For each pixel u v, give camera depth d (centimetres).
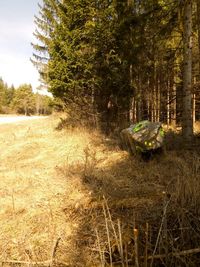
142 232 406
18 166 826
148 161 706
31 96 7200
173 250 361
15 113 7225
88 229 451
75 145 970
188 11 829
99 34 1120
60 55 1230
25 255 408
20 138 1270
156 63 1241
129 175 643
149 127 725
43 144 1062
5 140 1280
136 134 725
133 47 1013
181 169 591
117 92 1176
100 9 1162
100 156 814
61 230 460
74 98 1243
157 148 703
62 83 1202
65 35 1200
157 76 1355
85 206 513
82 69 1198
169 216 431
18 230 470
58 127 1355
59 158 865
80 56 1170
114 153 814
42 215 506
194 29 915
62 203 548
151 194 514
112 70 1142
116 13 1134
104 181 606
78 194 573
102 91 1207
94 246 405
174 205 438
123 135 792
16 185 662
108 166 720
